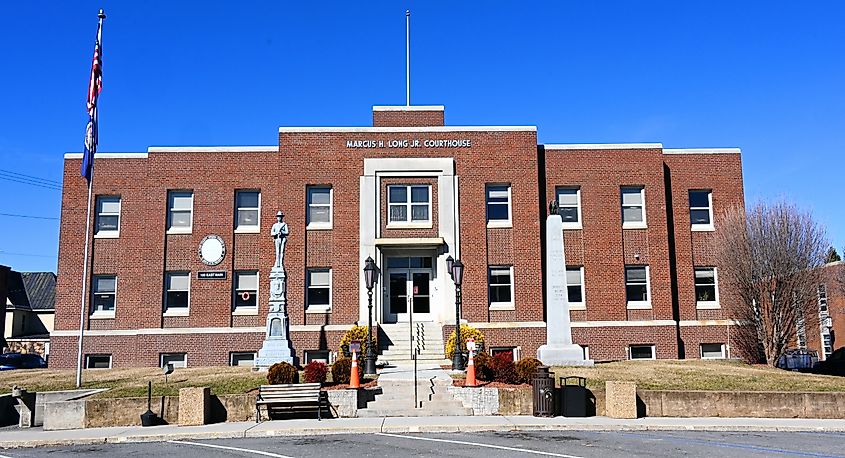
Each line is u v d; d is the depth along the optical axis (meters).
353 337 28.94
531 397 19.77
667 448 14.41
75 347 31.81
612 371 23.47
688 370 24.06
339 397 19.59
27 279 57.69
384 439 15.99
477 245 32.12
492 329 31.47
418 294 32.25
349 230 32.09
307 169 32.47
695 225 34.03
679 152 34.31
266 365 26.25
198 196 32.84
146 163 33.25
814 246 29.47
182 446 15.64
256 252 32.69
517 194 32.56
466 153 32.72
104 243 32.75
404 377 22.73
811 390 20.78
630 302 32.91
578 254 32.97
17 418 21.94
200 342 31.86
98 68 26.05
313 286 32.16
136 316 32.22
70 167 33.34
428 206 32.47
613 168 33.56
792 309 29.05
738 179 34.28
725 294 32.53
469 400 19.98
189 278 32.50
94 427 19.02
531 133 32.94
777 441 15.48
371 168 32.44
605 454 13.67
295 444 15.44
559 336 25.94
